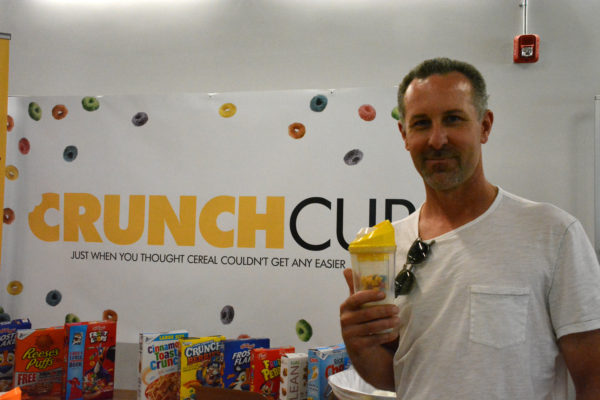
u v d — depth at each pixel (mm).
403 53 2371
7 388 2137
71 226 2506
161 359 2020
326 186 2332
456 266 1107
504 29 2283
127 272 2455
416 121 1128
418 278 1162
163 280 2430
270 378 1915
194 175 2436
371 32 2406
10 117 2574
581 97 2201
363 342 1018
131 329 2434
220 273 2393
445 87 1097
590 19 2219
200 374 2010
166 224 2441
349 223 2303
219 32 2531
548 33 2246
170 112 2471
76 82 2629
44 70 2656
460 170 1099
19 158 2561
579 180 2178
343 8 2436
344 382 1690
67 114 2541
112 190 2488
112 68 2605
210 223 2410
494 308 1036
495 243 1088
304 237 2338
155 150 2471
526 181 2217
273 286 2352
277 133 2385
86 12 2646
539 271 1037
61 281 2496
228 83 2506
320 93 2361
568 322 996
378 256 986
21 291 2516
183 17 2566
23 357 2080
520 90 2250
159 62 2568
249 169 2396
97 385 2119
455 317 1071
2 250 2535
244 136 2410
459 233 1136
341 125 2338
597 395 954
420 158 1127
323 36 2443
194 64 2541
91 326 2115
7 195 2553
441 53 2334
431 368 1072
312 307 2316
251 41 2502
